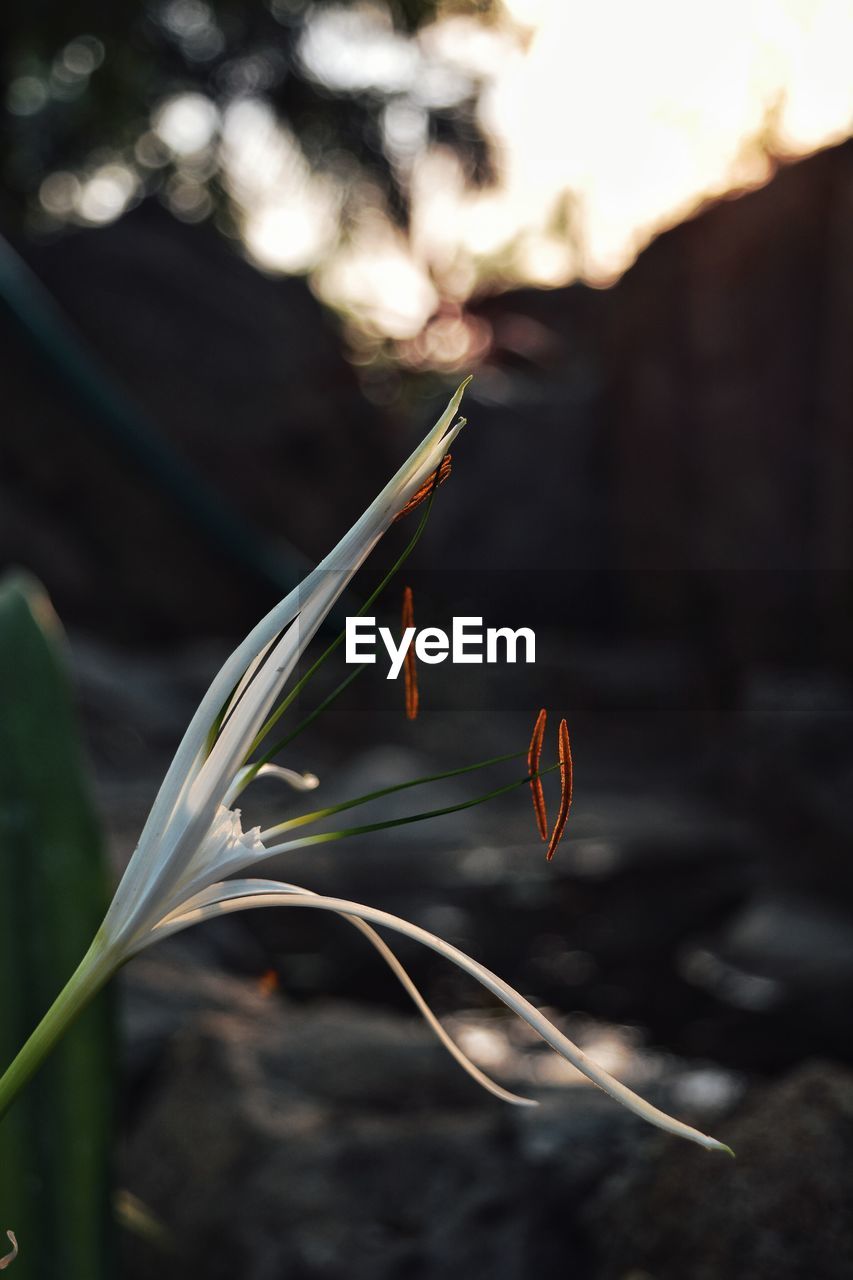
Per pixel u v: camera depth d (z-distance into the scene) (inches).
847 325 255.0
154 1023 92.0
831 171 264.4
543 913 186.2
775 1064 149.4
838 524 258.5
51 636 51.8
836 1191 52.8
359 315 473.7
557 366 441.4
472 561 379.9
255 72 453.1
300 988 158.9
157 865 26.8
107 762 237.0
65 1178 44.8
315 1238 65.4
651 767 280.5
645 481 344.8
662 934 184.4
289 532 388.5
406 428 427.2
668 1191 56.4
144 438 167.3
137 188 477.7
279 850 28.0
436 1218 65.4
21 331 159.8
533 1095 79.4
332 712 293.7
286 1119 74.3
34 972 46.6
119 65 438.0
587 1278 59.8
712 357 304.2
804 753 216.8
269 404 390.6
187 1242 70.5
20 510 346.9
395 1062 83.7
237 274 404.5
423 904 183.6
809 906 192.7
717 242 300.4
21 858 47.7
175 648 355.6
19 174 450.6
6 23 409.7
